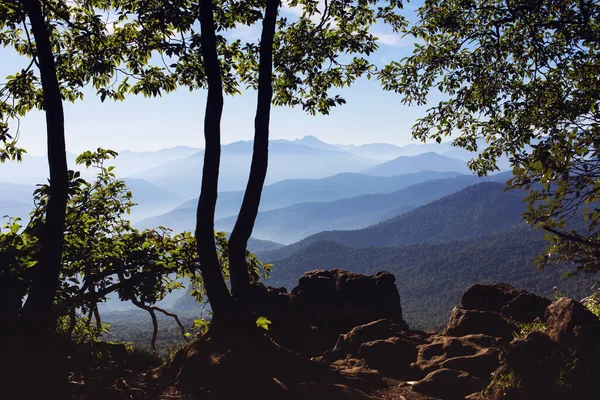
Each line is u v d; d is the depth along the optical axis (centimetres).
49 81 583
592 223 484
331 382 592
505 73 918
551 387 494
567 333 535
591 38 788
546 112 814
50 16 766
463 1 870
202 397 482
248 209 702
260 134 701
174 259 768
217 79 643
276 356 604
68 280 681
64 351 530
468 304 1137
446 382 620
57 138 586
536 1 784
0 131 795
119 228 806
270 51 697
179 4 725
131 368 637
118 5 809
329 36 863
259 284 1007
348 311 1110
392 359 732
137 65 838
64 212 588
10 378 446
